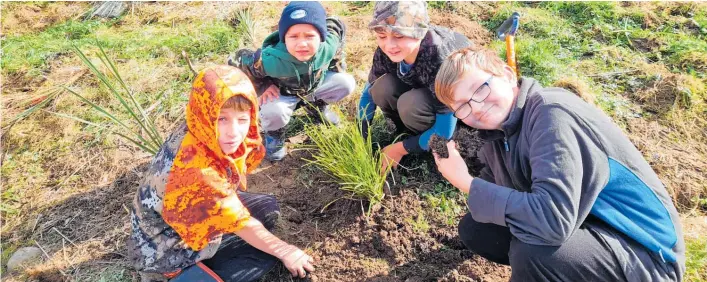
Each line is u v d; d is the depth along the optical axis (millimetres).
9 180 3430
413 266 2701
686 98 3557
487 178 2531
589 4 4426
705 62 3818
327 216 2988
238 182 2340
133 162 3473
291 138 3584
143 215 2291
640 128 3426
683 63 3855
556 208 1790
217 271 2477
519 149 2002
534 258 1983
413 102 2945
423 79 2838
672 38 4074
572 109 1864
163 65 4211
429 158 3258
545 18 4355
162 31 4617
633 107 3580
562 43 4184
